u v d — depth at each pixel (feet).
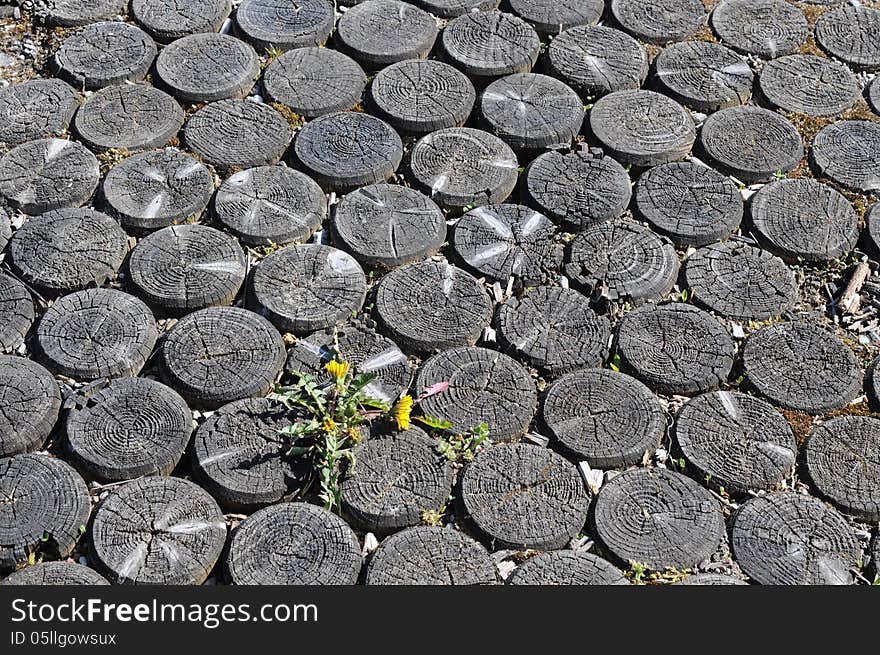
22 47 5.11
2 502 3.88
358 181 4.70
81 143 4.75
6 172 4.63
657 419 4.13
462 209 4.68
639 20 5.37
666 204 4.69
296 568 3.82
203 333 4.25
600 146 4.86
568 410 4.14
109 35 5.11
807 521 3.95
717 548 3.92
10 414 4.03
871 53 5.30
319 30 5.21
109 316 4.27
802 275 4.55
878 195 4.78
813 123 5.00
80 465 3.97
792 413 4.18
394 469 4.00
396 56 5.14
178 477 4.01
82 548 3.86
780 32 5.35
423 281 4.43
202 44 5.10
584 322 4.35
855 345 4.36
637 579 3.84
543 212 4.66
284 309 4.33
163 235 4.49
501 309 4.38
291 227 4.55
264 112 4.88
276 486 3.96
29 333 4.27
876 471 4.05
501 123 4.90
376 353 4.25
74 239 4.46
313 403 4.09
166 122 4.82
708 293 4.46
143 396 4.10
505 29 5.25
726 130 4.93
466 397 4.16
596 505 3.96
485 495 3.97
